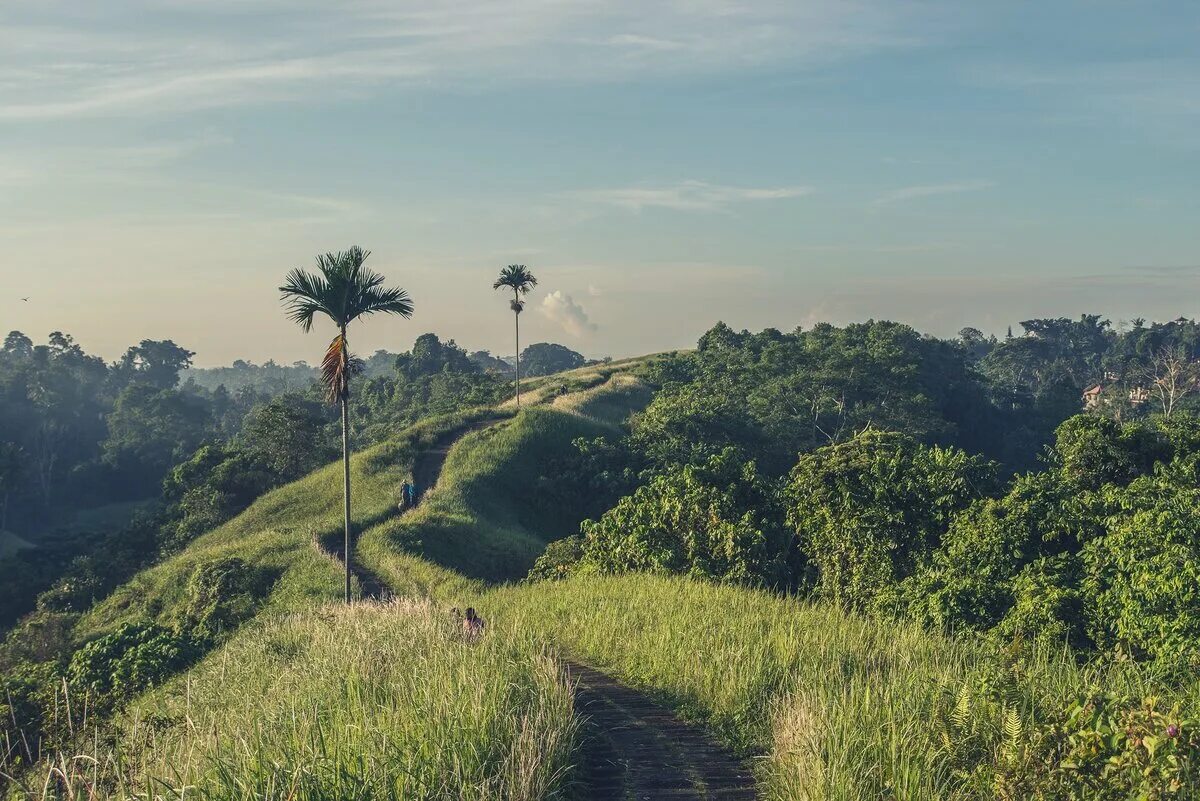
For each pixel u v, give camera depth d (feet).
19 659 120.47
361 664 41.32
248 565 125.39
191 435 488.85
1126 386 466.29
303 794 23.53
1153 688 35.50
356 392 513.45
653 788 31.30
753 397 304.50
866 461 84.17
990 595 62.54
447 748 27.50
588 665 52.95
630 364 404.57
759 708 38.91
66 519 422.00
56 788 26.16
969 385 393.09
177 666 83.61
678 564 92.43
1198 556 50.37
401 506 161.27
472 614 57.16
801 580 88.74
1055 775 24.36
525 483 194.18
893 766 26.84
